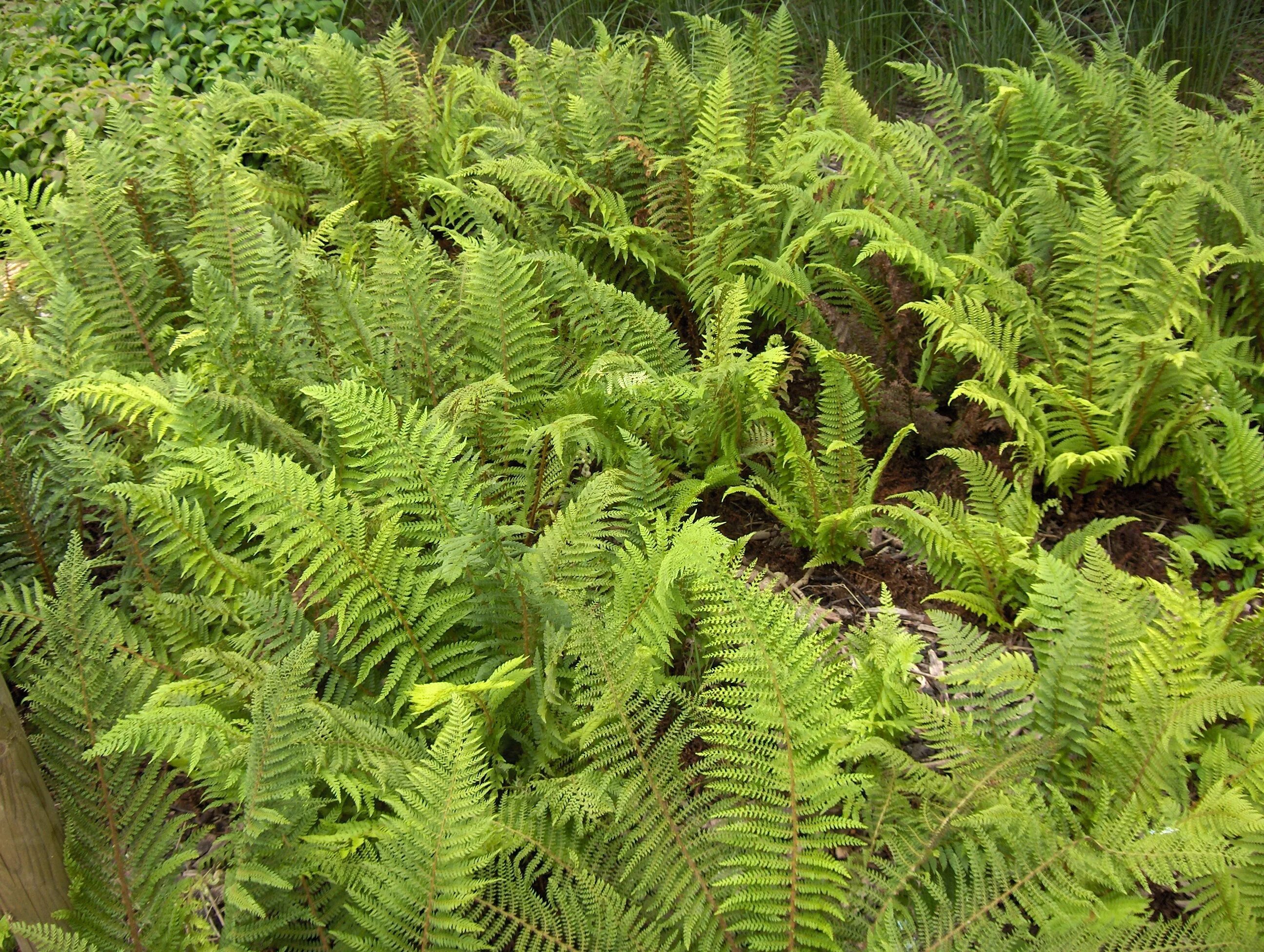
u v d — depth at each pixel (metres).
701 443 4.07
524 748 3.07
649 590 3.13
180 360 4.49
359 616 2.97
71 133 5.02
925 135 5.33
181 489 3.50
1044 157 4.98
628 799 2.57
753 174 5.04
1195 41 6.54
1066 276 4.15
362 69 6.08
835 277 4.53
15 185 5.02
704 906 2.53
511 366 4.09
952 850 2.61
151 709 2.64
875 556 3.96
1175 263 4.20
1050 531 4.00
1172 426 3.87
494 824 2.55
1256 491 3.64
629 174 5.29
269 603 3.07
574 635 2.68
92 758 2.62
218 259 4.66
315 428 4.00
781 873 2.46
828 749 2.74
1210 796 2.46
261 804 2.55
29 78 6.75
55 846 2.44
